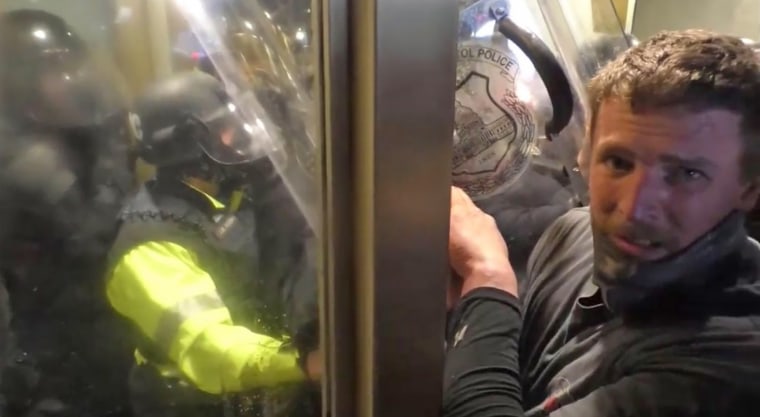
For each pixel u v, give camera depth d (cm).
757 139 54
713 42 54
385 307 45
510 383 54
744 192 55
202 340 59
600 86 58
